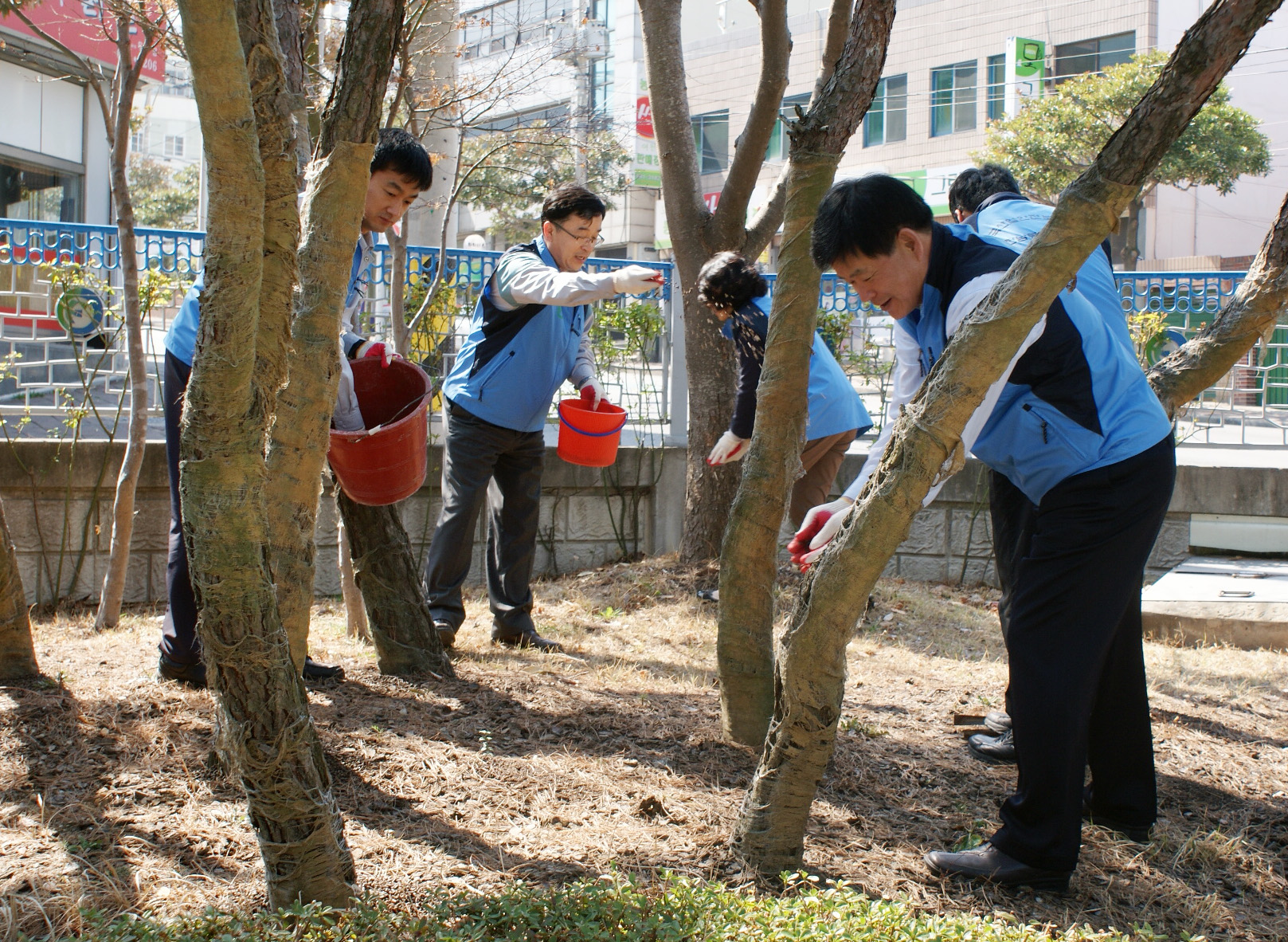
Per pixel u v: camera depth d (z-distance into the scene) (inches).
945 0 1015.6
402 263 211.2
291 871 82.8
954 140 1017.5
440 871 96.0
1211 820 119.8
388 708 141.2
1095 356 98.7
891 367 287.9
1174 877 106.0
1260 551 267.7
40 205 473.7
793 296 120.4
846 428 199.8
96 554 224.5
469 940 75.9
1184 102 75.4
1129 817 113.4
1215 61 74.3
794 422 124.6
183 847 98.7
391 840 102.3
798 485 207.3
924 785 126.0
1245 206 960.3
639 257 1203.9
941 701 161.9
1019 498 119.1
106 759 117.3
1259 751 142.0
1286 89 933.8
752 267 182.7
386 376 155.3
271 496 109.2
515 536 186.5
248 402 80.4
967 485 265.7
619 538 270.5
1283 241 136.9
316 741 85.4
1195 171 804.0
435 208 281.7
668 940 75.5
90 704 132.0
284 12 148.8
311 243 109.2
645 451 269.0
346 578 186.9
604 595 235.3
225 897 90.0
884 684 171.9
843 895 83.7
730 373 242.2
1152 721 152.2
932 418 84.6
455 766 121.6
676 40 232.5
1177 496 271.7
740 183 226.1
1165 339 278.5
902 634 211.5
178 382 138.6
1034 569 99.9
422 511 250.4
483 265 258.7
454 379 179.9
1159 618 210.5
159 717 130.3
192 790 111.2
